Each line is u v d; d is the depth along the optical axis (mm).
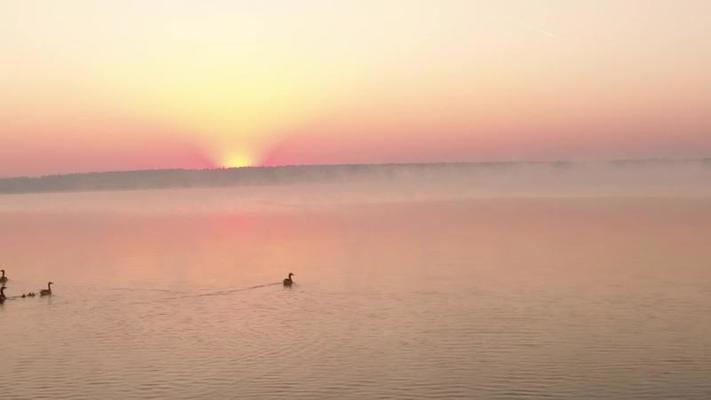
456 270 89438
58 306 73250
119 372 52094
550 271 86688
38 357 55938
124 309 71500
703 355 52562
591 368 50469
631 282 78250
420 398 46094
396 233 135875
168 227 164375
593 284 77750
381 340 58281
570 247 108000
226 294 77875
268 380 49844
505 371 50281
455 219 164375
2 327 65062
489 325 61812
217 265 98938
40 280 89312
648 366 50656
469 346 55969
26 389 49125
